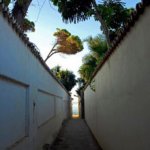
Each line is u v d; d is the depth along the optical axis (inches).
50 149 359.9
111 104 254.4
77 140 446.9
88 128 640.4
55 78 467.2
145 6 130.0
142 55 140.1
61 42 839.1
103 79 318.7
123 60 189.5
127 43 174.4
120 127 206.1
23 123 205.8
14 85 177.6
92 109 520.7
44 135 322.7
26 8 319.6
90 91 576.7
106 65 287.0
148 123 132.1
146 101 134.7
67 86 1283.2
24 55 203.8
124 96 188.5
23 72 199.3
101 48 493.7
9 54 156.6
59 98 607.5
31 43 216.4
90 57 570.6
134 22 152.6
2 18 141.9
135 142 157.4
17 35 177.8
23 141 196.7
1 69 138.8
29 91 224.5
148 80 130.7
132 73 162.9
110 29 461.1
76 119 967.0
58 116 559.2
